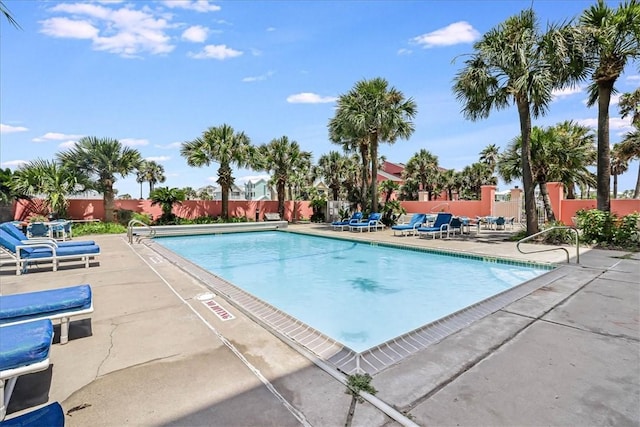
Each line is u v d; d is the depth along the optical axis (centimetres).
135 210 1812
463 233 1355
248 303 425
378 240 1165
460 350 282
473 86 1032
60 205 1352
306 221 2302
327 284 659
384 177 3766
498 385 225
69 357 273
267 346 295
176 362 264
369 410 200
